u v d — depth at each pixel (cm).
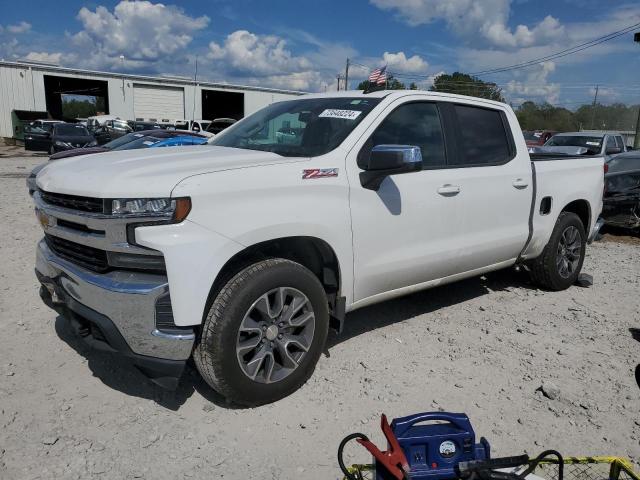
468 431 222
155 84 4197
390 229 395
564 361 414
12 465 277
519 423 330
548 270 561
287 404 342
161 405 336
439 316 498
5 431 303
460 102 468
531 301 549
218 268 306
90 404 333
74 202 320
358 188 372
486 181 465
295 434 312
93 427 311
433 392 361
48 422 313
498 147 495
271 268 326
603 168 618
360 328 463
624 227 945
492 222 478
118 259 302
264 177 328
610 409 349
